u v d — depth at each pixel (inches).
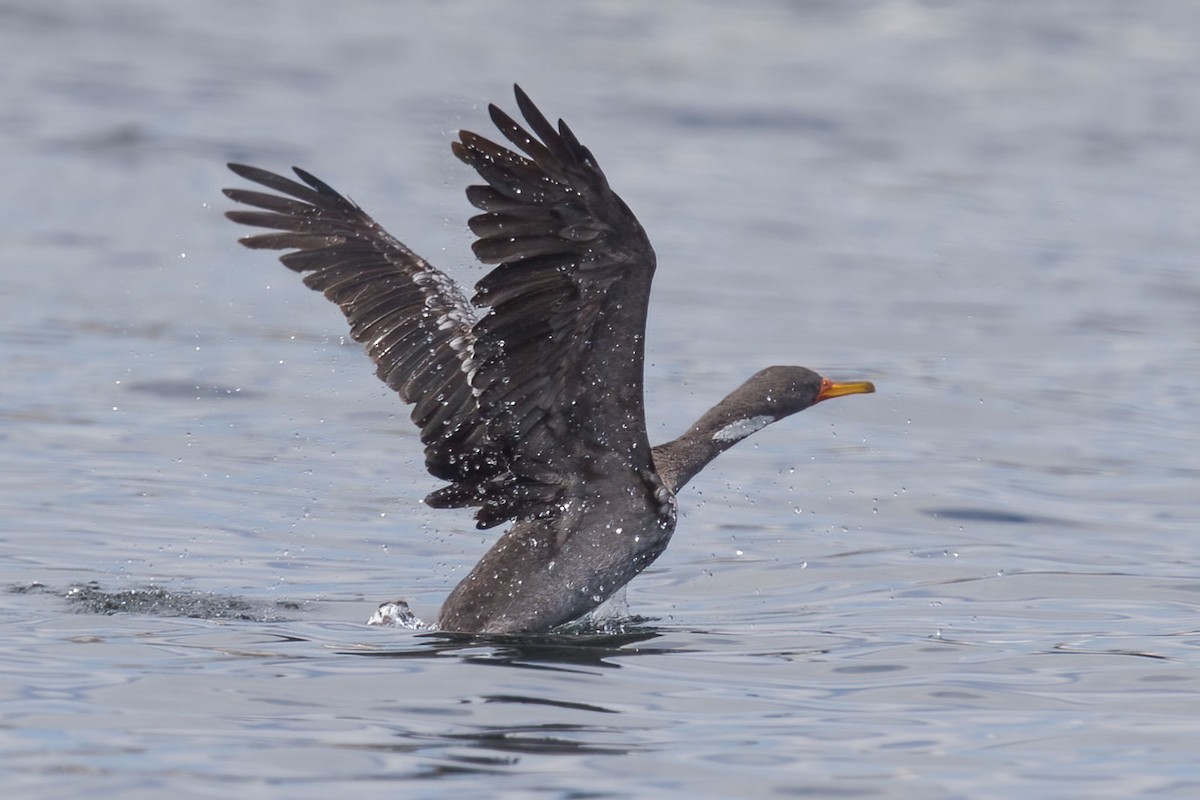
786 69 1774.1
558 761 315.3
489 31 1900.8
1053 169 1417.3
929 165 1421.0
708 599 495.8
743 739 334.3
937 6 2098.9
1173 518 596.7
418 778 300.7
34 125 1380.4
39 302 895.7
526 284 394.9
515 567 451.2
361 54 1744.6
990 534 574.6
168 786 290.5
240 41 1784.0
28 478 608.1
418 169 1279.5
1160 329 933.8
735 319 927.0
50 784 289.1
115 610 446.3
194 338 840.3
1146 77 1772.9
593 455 447.5
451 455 461.4
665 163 1385.3
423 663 393.1
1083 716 356.2
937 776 311.0
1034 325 935.7
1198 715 357.4
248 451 661.9
